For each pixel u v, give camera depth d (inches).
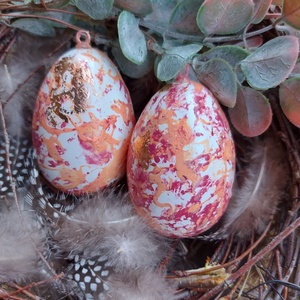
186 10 9.1
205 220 9.3
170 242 10.2
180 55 8.9
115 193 10.1
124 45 8.7
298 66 9.6
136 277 9.4
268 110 9.5
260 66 8.9
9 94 9.9
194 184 8.9
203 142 8.8
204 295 9.5
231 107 9.3
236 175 10.6
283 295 9.6
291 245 9.9
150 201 9.1
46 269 9.4
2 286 9.2
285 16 9.3
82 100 8.9
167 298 9.5
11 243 9.1
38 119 9.3
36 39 10.2
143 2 8.9
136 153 9.1
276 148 10.5
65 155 9.2
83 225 9.4
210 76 9.0
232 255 10.3
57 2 9.3
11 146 9.9
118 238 9.5
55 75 9.1
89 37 9.2
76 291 9.5
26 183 9.8
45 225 9.6
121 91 9.4
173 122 8.8
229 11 8.8
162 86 10.0
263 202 10.2
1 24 10.0
